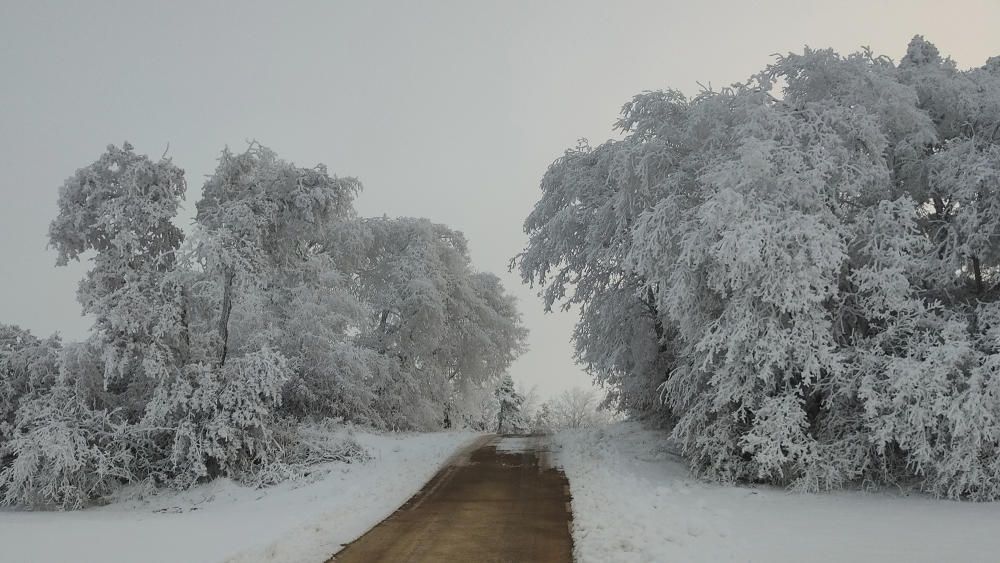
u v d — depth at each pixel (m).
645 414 26.14
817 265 13.23
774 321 13.83
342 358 27.94
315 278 24.52
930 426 12.89
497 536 10.25
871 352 13.96
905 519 10.56
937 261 14.73
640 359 22.36
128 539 11.31
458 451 22.78
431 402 37.91
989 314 14.05
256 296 20.97
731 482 15.02
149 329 19.41
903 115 15.73
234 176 22.22
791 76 16.95
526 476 16.72
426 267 37.62
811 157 14.50
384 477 17.19
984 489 12.64
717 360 15.48
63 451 16.80
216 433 18.64
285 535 10.67
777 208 13.78
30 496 17.33
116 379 20.23
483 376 42.34
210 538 10.98
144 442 19.11
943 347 13.00
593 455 20.16
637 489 13.96
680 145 18.50
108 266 19.39
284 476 18.64
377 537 10.42
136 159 20.30
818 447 14.02
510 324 43.59
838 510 11.76
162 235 20.86
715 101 16.75
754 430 14.16
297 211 22.06
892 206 14.40
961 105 16.38
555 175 23.72
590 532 10.20
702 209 14.00
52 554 10.16
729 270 14.23
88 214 19.72
